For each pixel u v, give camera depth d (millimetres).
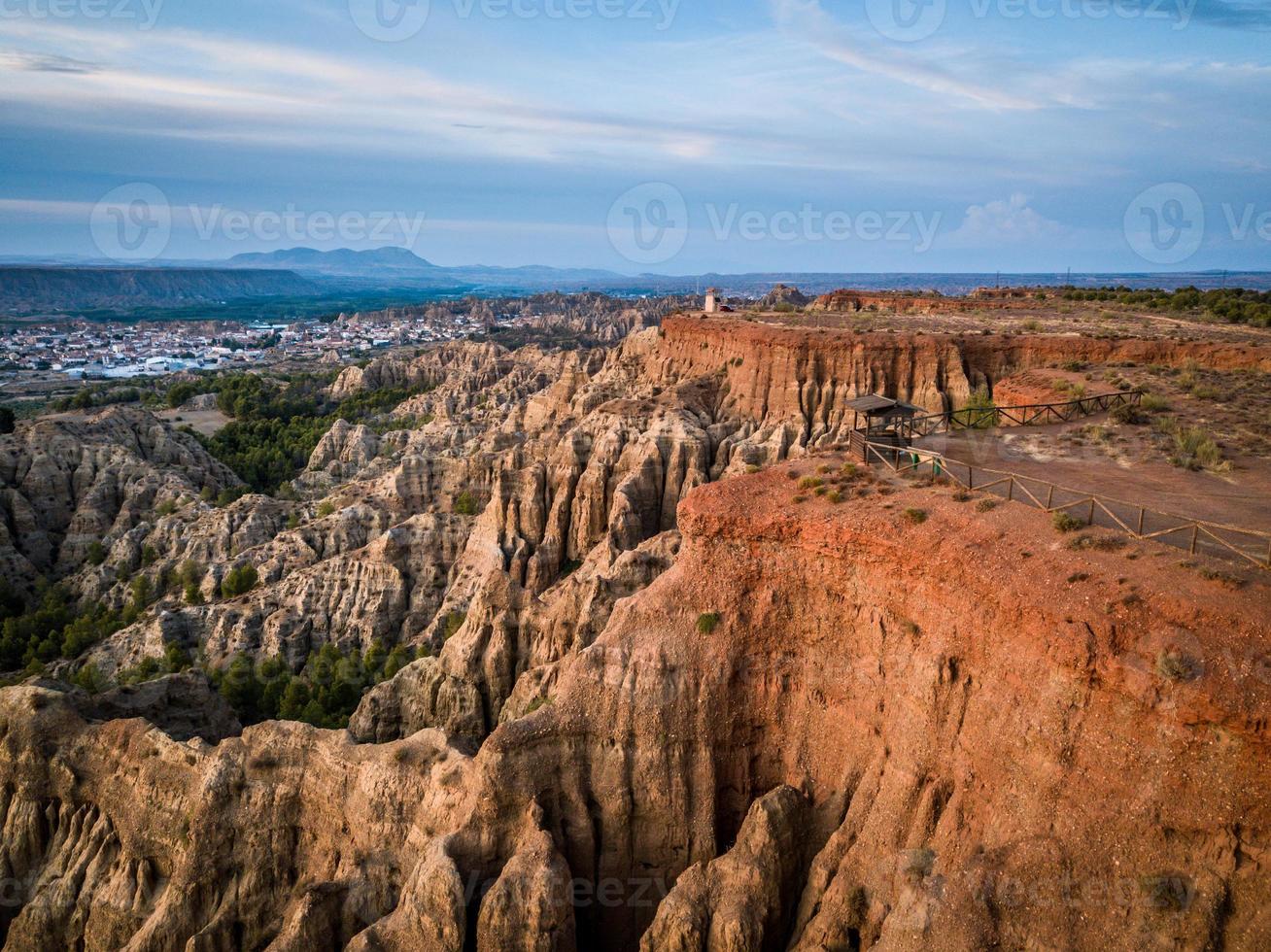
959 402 85438
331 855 41781
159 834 43875
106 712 51531
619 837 38219
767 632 38188
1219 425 52594
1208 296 125688
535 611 59125
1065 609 28688
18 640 86688
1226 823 24828
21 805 46594
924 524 34750
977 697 30891
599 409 95500
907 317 115062
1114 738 26938
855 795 34469
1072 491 34844
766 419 91188
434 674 60562
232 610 83188
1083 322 104188
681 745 38281
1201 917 24438
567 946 34031
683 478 84438
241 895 41844
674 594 40188
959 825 30500
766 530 38031
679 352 113500
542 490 85500
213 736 56062
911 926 27766
